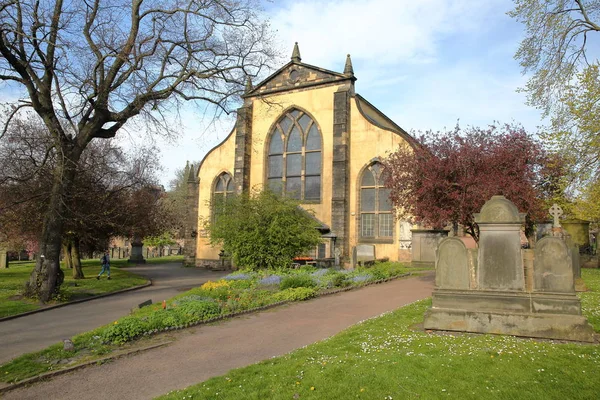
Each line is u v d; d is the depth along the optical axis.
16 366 9.01
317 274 22.95
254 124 38.22
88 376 8.48
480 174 17.41
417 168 18.86
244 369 8.16
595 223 32.66
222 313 13.52
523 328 9.23
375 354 8.34
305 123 36.28
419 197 18.69
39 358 9.60
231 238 26.23
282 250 25.19
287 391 6.81
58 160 18.48
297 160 36.34
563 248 9.28
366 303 15.67
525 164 18.28
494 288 9.73
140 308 15.09
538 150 18.59
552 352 7.85
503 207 9.77
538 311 9.27
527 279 9.53
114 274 31.83
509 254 9.66
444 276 10.18
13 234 28.70
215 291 17.59
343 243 32.41
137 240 49.06
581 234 28.14
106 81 18.88
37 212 25.89
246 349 10.01
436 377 6.91
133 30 18.97
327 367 7.68
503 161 17.72
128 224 31.48
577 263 15.75
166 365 9.01
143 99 19.17
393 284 21.08
